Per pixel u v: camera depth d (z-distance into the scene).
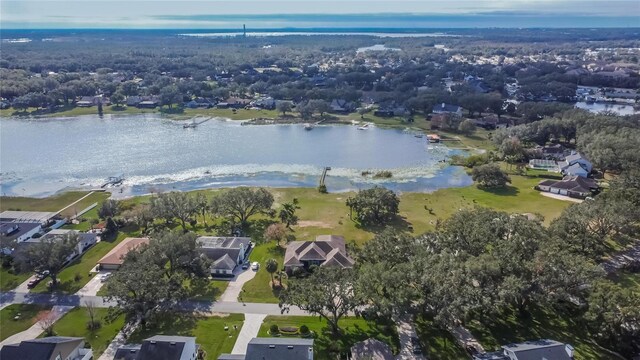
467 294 75.06
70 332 83.44
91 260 110.50
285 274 102.94
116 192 159.62
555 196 150.00
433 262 83.06
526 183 163.50
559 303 84.62
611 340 75.50
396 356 76.25
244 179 173.12
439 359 75.50
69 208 144.00
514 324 84.00
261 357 69.69
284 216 127.38
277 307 91.06
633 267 101.44
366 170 182.00
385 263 86.00
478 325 84.00
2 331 84.12
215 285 99.50
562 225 103.94
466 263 81.62
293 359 69.31
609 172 171.88
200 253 102.62
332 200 150.50
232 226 127.88
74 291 97.12
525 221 99.06
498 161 187.38
